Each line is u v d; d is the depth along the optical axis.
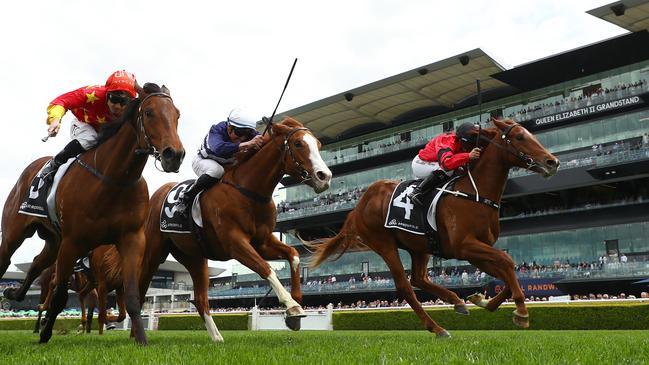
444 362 3.40
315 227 44.00
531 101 37.09
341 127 46.84
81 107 5.70
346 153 46.41
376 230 7.40
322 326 23.27
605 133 32.16
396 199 7.14
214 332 6.49
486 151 6.52
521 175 32.91
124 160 5.28
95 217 5.36
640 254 29.50
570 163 31.47
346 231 7.90
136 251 5.46
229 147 5.87
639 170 29.12
